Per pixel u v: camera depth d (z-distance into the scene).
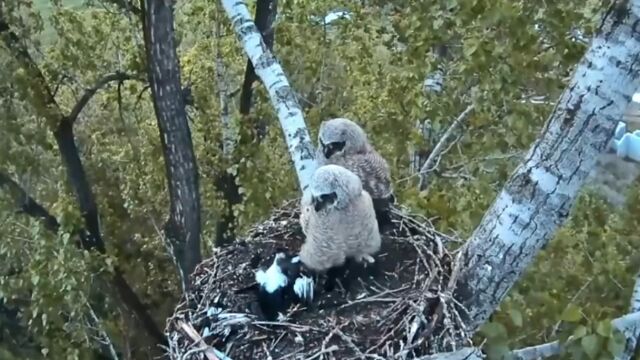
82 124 8.98
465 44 4.74
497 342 2.91
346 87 7.01
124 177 8.73
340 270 3.22
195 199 6.77
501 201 2.84
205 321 3.10
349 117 6.41
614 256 4.78
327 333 2.93
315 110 6.56
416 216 4.01
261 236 3.74
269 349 2.93
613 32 2.57
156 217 8.78
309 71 6.85
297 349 2.90
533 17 4.76
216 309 3.15
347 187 3.11
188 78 7.75
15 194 7.42
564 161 2.70
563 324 3.39
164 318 9.17
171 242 7.06
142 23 6.52
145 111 9.35
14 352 8.59
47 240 6.44
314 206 3.13
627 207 5.42
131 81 8.30
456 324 2.82
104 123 9.02
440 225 4.55
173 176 6.67
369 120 6.06
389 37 5.97
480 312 2.94
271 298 3.14
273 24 6.82
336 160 3.72
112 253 8.05
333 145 3.70
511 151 5.27
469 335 2.89
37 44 6.91
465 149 5.36
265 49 3.94
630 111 5.97
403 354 2.69
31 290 7.23
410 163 5.88
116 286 8.37
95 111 8.99
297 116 3.78
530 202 2.77
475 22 4.83
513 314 3.13
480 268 2.90
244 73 7.67
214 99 7.64
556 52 4.80
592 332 3.04
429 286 2.97
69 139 7.56
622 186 5.71
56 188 8.41
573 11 4.79
